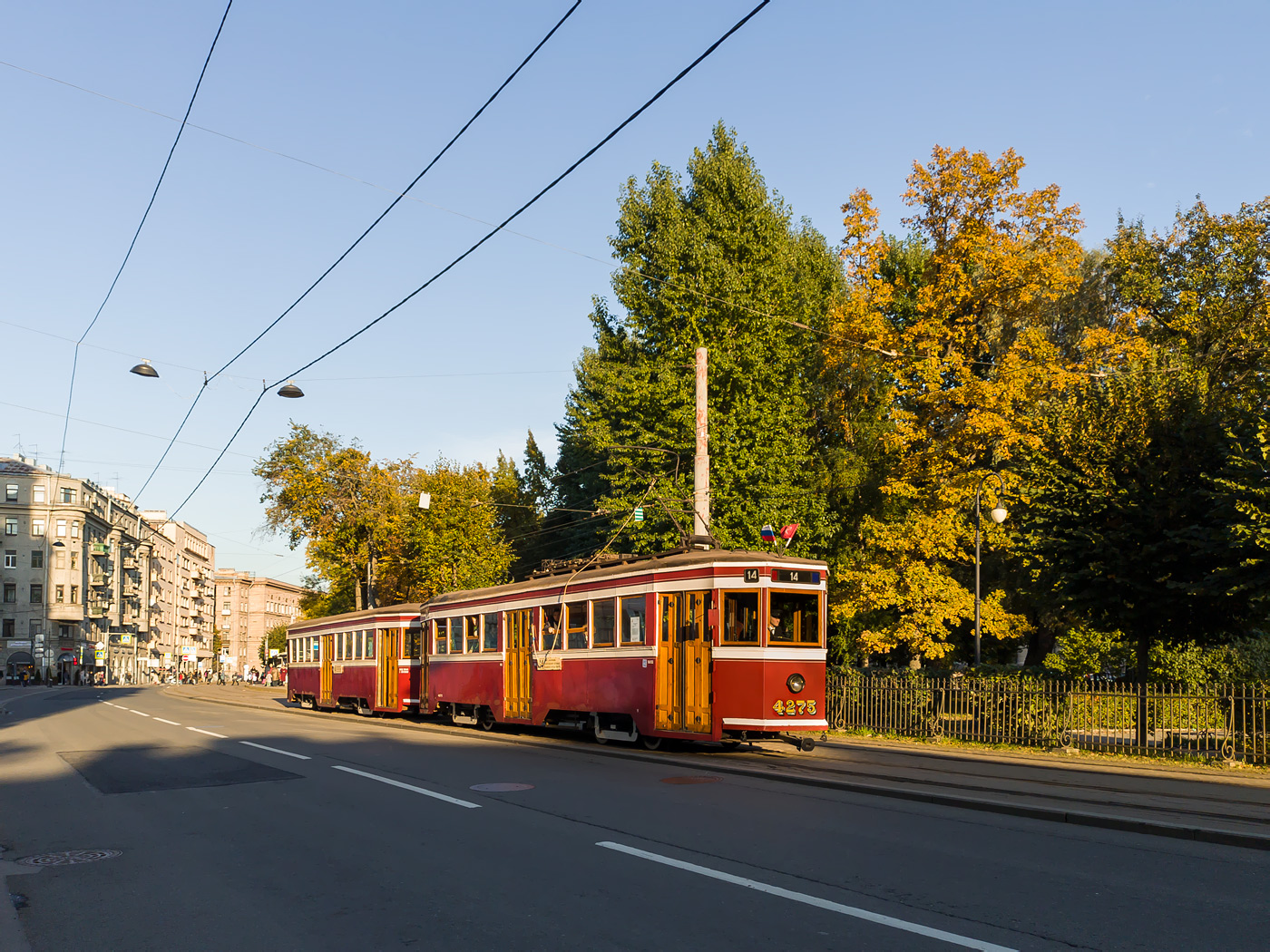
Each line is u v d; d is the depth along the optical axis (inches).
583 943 237.1
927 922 250.4
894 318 1227.2
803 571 668.1
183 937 253.0
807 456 1173.7
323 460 1882.4
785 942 234.8
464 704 970.7
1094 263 1489.9
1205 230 1320.1
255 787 521.3
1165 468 735.1
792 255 1321.4
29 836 398.0
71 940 253.0
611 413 1264.8
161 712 1325.0
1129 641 812.6
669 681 687.7
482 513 1978.3
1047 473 786.8
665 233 1230.9
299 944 244.4
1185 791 485.1
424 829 388.8
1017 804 423.8
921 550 972.6
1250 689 632.4
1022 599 1311.5
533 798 465.4
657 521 1107.9
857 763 611.8
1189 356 1201.4
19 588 3508.9
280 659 4399.6
